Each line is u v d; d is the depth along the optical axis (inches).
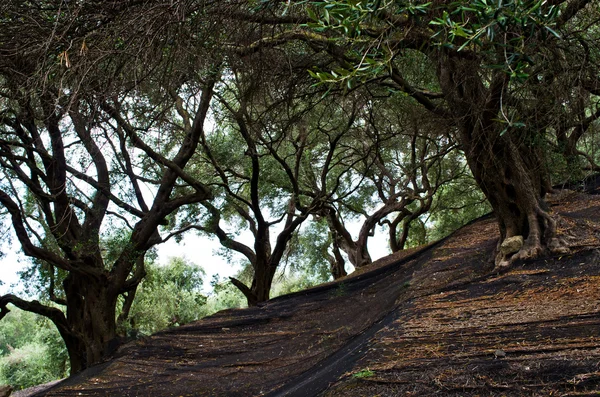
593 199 427.5
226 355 427.5
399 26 198.7
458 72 285.3
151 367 416.2
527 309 251.8
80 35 221.1
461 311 269.9
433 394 177.2
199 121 579.8
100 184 584.4
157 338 475.8
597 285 265.6
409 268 497.7
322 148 869.2
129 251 604.7
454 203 930.1
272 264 789.9
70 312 629.9
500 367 183.6
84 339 593.9
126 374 402.3
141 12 213.8
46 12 237.1
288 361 384.2
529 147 358.0
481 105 286.7
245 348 436.1
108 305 597.9
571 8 229.5
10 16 231.0
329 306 495.5
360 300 474.3
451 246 463.5
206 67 281.3
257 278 785.6
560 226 347.3
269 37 289.9
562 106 254.8
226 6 237.6
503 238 366.9
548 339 205.2
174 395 355.6
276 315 510.6
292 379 324.2
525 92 261.4
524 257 331.3
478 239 460.1
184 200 609.3
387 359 215.9
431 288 358.3
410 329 251.8
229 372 386.0
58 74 229.9
